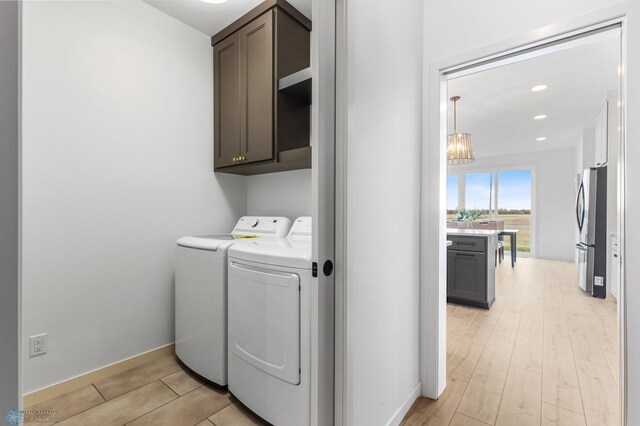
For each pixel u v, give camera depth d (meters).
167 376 1.91
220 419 1.52
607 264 3.64
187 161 2.34
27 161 1.60
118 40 1.96
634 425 1.16
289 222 2.35
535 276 4.93
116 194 1.95
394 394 1.46
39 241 1.64
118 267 1.96
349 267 1.11
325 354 1.12
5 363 0.38
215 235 2.43
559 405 1.62
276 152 2.02
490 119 4.62
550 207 6.74
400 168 1.51
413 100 1.64
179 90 2.28
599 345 2.36
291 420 1.33
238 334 1.58
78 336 1.78
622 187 1.22
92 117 1.84
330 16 1.10
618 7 1.20
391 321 1.43
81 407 1.61
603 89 3.52
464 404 1.65
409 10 1.60
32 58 1.62
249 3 2.08
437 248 1.69
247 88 2.19
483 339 2.50
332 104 1.11
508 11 1.46
